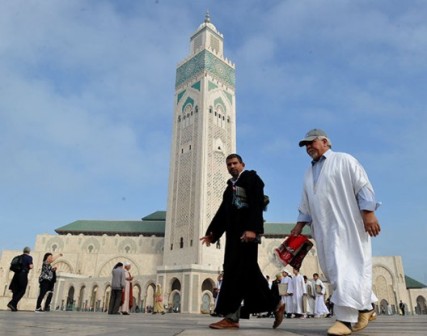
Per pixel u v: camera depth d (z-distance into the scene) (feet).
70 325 16.12
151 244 225.15
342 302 12.60
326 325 22.24
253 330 14.47
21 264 41.09
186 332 12.68
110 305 49.49
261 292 16.56
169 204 179.73
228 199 17.88
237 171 18.45
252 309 16.49
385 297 193.26
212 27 203.72
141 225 238.68
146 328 14.93
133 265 203.10
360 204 14.03
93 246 226.99
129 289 53.36
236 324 15.76
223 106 191.21
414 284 214.48
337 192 14.48
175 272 138.72
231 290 15.97
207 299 134.10
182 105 195.11
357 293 12.75
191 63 197.98
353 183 14.43
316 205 14.80
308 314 61.98
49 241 226.17
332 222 14.24
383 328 16.33
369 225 13.61
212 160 175.01
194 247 156.76
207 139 176.14
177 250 165.68
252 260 16.70
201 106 181.68
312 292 62.54
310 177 15.70
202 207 161.79
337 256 13.48
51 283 46.88
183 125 190.29
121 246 226.17
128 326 16.40
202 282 135.64
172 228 173.47
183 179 177.68
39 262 201.57
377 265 199.31
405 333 13.10
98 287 164.04
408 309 189.98
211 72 190.08
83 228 234.58
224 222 18.40
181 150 185.68
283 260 16.38
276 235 226.79
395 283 194.70
